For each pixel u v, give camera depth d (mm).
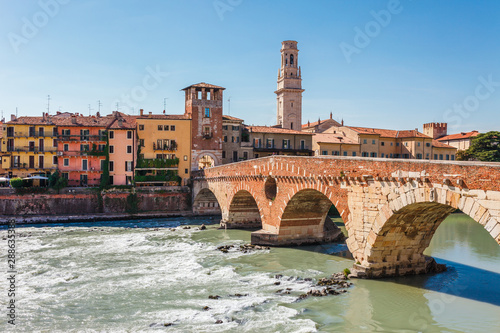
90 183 98812
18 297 36219
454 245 55344
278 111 152375
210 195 95000
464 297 35375
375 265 39656
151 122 102000
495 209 27562
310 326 29953
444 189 30922
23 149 98750
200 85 104750
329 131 131000
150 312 32719
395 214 35688
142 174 101500
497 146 108375
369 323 30609
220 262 48250
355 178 39656
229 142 109000
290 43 147875
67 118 103562
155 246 58188
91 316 32031
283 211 53844
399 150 119625
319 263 47344
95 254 53000
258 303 34375
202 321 30906
